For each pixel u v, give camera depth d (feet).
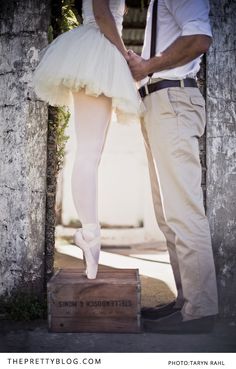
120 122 8.66
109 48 8.00
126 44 21.86
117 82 7.80
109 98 8.38
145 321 8.57
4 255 9.96
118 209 26.86
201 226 8.12
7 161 10.03
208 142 9.57
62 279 8.59
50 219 10.11
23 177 9.92
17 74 10.03
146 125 8.58
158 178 8.40
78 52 7.93
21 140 9.95
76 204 8.23
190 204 8.09
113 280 8.41
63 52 8.08
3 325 8.95
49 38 10.10
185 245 8.04
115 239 26.03
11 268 9.91
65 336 8.20
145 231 26.45
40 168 9.95
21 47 10.02
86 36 8.09
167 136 8.16
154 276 14.55
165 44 8.59
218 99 9.58
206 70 9.59
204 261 8.07
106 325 8.34
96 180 8.28
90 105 8.26
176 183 8.12
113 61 7.94
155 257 19.86
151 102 8.38
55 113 10.25
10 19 10.09
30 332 8.48
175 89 8.19
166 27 8.60
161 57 8.10
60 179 26.86
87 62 7.78
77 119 8.39
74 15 10.87
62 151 10.55
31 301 9.68
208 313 8.15
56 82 7.98
